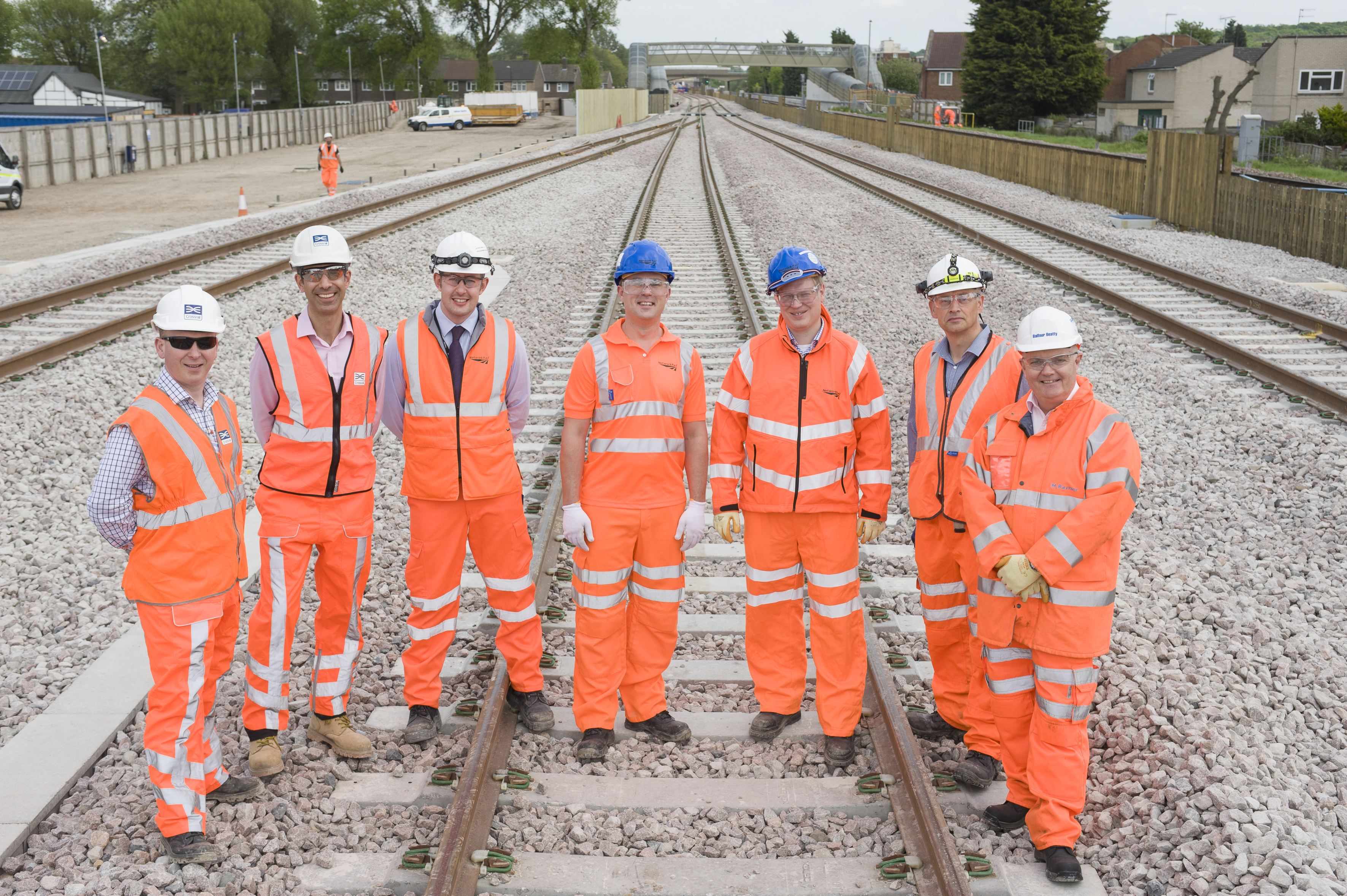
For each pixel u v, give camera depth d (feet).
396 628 16.89
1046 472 11.37
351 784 12.95
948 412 13.23
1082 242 50.11
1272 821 11.46
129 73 315.99
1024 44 169.48
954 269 12.75
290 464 12.91
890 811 12.36
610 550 13.48
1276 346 32.58
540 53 262.06
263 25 292.20
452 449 13.34
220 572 11.68
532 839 11.88
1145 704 13.71
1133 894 10.96
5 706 14.52
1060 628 11.12
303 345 12.78
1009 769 12.08
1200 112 193.67
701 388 13.91
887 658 15.79
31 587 17.80
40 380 27.94
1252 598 17.03
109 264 45.85
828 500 13.32
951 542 13.44
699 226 59.41
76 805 12.51
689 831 12.05
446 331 13.48
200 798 11.61
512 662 14.10
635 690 14.10
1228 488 22.02
